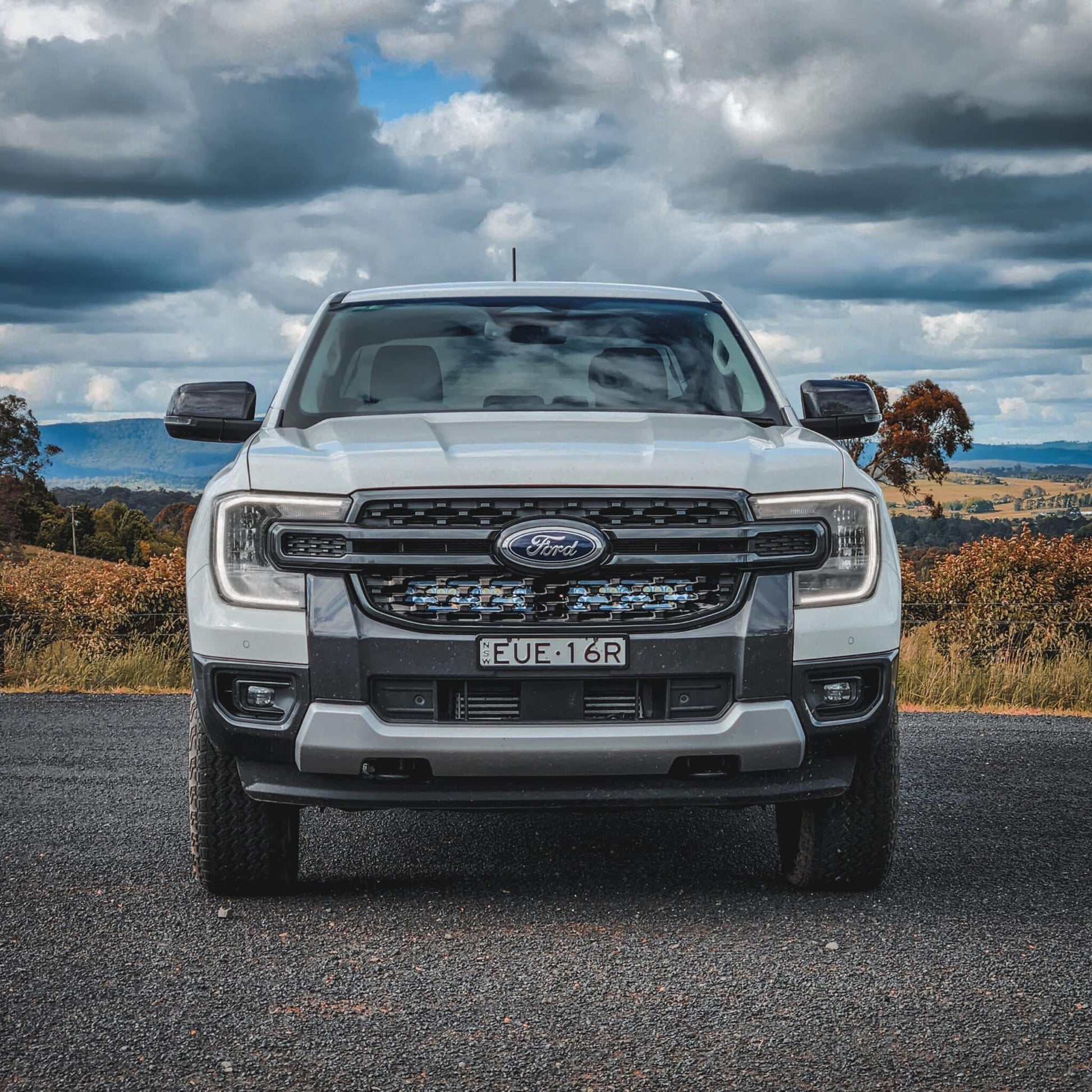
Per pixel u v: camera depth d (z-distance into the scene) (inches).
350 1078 108.7
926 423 1298.0
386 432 161.6
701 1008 125.0
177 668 502.6
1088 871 180.9
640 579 146.2
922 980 132.3
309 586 146.2
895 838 164.6
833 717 150.6
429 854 193.3
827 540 150.6
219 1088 106.7
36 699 427.2
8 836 207.2
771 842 199.8
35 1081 108.3
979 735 327.3
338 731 144.6
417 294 211.9
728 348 202.1
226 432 192.7
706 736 145.4
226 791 159.8
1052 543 511.2
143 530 3449.8
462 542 144.3
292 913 159.9
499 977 134.6
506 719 146.2
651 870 181.8
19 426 2551.7
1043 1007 124.1
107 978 135.2
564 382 189.2
